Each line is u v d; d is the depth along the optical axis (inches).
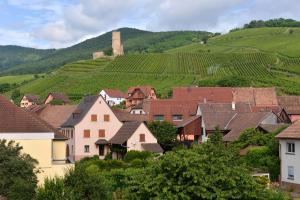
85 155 3661.4
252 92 4552.2
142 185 1108.5
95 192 1283.2
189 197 1063.6
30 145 1680.6
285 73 7352.4
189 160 1090.7
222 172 1087.6
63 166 1692.9
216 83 6501.0
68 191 1240.2
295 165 2126.0
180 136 3651.6
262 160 2277.3
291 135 2148.1
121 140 3353.8
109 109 3759.8
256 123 3006.9
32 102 6924.2
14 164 1419.8
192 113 4315.9
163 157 1138.0
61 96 6579.7
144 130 3344.0
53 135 1713.8
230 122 3420.3
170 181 1081.4
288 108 4247.0
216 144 1245.7
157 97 6481.3
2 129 1651.1
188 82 7485.2
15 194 1306.6
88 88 7849.4
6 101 1715.1
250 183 1096.8
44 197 1232.8
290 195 1847.9
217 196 1052.5
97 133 3713.1
